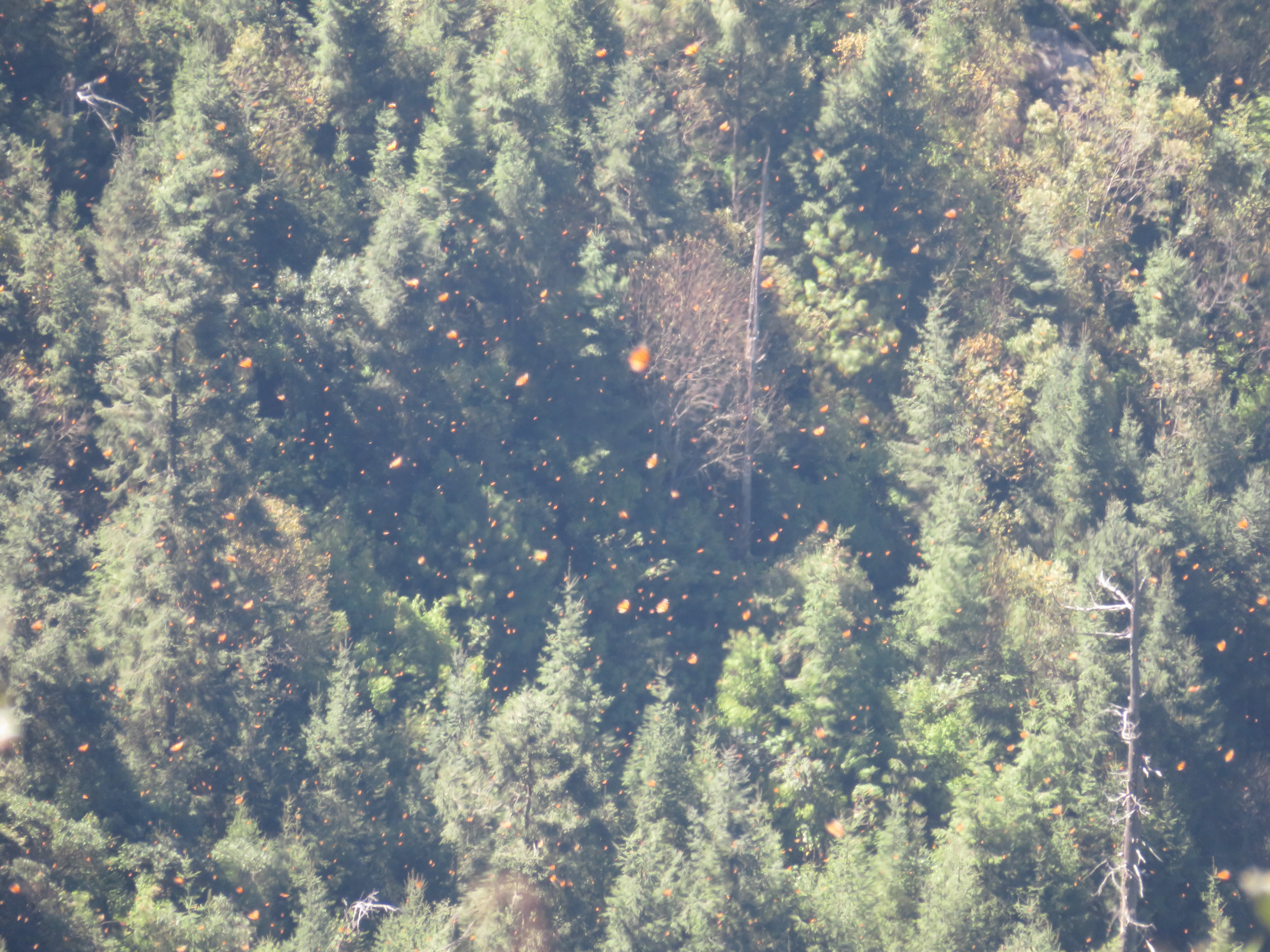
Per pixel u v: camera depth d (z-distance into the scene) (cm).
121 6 16775
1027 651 15925
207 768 13538
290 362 15838
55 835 12069
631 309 16800
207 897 12719
